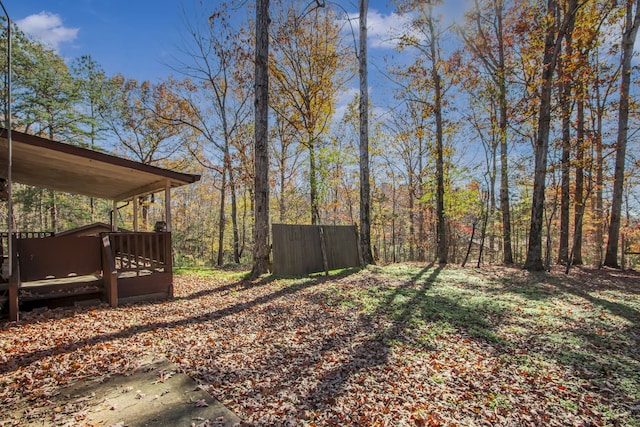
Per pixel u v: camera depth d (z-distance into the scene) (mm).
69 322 4969
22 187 17375
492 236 20953
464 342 4566
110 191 10461
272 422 2660
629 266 18938
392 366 3779
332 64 15805
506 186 14328
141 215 21219
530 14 12180
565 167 12039
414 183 21828
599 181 13242
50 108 15508
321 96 16578
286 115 17297
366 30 11336
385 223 23156
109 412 2725
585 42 11242
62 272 6004
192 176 6969
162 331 4707
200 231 28094
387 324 5234
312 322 5301
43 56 15273
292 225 9648
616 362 4008
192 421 2621
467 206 15383
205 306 6156
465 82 13938
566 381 3527
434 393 3219
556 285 8602
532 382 3500
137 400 2922
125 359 3748
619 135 12438
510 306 6445
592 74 11234
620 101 12344
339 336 4695
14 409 2746
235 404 2906
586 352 4281
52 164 6738
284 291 7426
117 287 6211
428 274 10094
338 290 7453
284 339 4543
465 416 2859
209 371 3520
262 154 8961
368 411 2879
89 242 6293
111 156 6105
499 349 4363
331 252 10438
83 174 7738
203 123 17250
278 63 15648
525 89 12680
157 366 3615
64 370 3432
